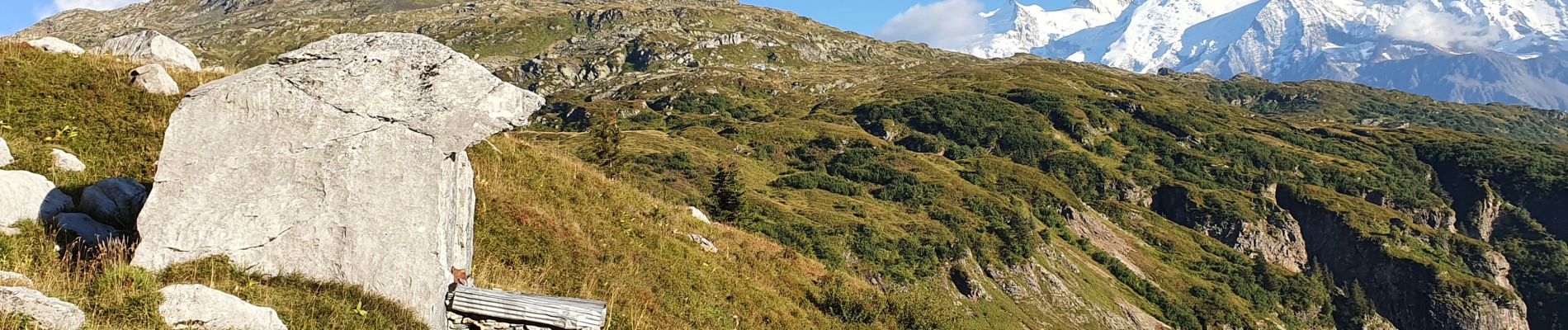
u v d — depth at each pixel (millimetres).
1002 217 162000
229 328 8719
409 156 11141
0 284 8367
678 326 18328
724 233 30578
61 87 16516
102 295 8820
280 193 10664
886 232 131375
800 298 26672
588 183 26172
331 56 11000
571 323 11945
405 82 11164
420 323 10867
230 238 10406
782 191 168000
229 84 10688
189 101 10609
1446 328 169375
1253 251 197750
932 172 195125
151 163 15312
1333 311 171375
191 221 10289
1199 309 146250
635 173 150625
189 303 8719
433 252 11188
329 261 10789
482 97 11477
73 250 10336
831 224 129375
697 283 22016
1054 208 190375
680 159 174125
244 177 10547
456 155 11977
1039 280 130125
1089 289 137750
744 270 26453
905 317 28875
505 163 23000
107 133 15727
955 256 123625
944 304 30922
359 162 10914
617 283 18641
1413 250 196875
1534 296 194000
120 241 10656
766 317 22766
